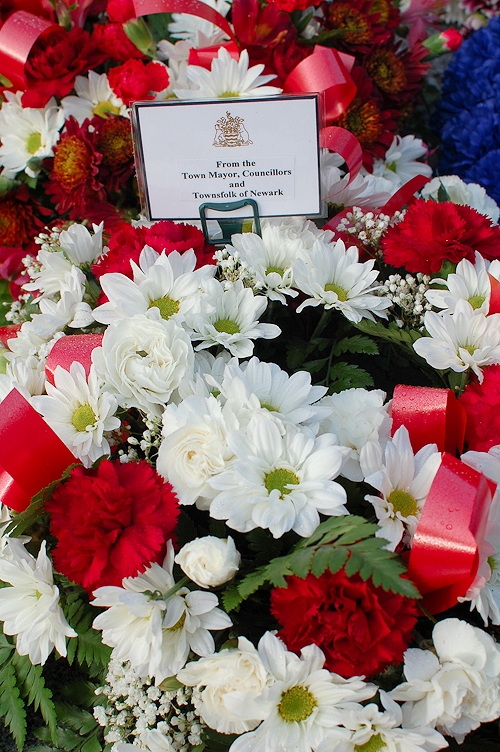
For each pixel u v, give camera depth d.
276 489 0.89
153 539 0.88
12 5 1.81
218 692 0.87
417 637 0.94
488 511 0.89
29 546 1.06
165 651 0.88
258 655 0.82
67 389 1.05
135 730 0.93
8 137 1.78
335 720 0.82
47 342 1.23
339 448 0.92
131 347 1.06
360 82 1.79
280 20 1.66
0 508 1.09
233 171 1.32
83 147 1.66
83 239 1.31
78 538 0.90
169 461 0.95
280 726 0.83
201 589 0.94
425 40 2.10
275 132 1.28
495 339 1.09
